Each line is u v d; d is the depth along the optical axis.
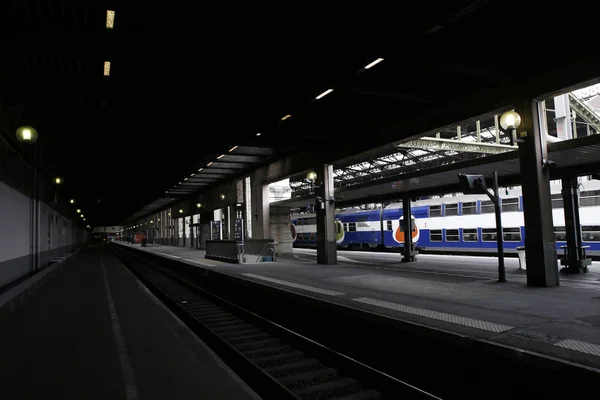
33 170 18.36
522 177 10.30
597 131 21.34
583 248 12.75
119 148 20.39
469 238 26.05
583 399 4.43
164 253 35.03
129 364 5.38
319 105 13.84
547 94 9.82
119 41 10.22
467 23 9.02
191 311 12.36
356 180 37.69
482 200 25.45
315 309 9.27
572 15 8.37
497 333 5.91
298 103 11.84
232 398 4.23
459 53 9.76
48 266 22.61
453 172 13.59
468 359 5.72
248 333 9.43
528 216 10.20
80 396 4.30
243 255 20.72
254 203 26.59
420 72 11.81
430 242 28.53
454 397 5.86
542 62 9.82
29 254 17.59
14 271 14.45
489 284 10.76
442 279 12.08
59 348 6.19
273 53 11.23
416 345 6.57
